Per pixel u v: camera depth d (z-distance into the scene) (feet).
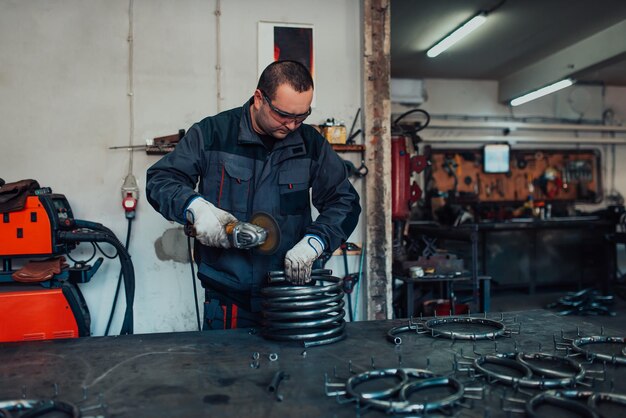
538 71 22.47
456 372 3.68
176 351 4.37
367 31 10.88
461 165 24.70
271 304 4.67
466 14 17.04
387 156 10.91
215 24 10.69
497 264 21.65
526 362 3.79
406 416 2.94
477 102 25.43
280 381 3.57
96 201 10.25
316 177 6.11
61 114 10.11
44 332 8.41
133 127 10.37
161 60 10.49
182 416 3.00
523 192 25.21
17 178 9.97
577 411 2.97
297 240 6.04
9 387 3.52
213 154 5.86
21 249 8.57
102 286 10.30
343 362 4.02
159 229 10.46
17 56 9.95
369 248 10.93
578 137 25.72
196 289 10.56
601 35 18.99
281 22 10.94
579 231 22.35
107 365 3.99
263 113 5.26
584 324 5.21
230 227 4.70
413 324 5.14
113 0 10.29
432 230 14.78
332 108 11.17
